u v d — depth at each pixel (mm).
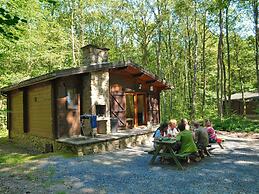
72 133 11164
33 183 6215
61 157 9125
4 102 19672
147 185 5891
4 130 19969
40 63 20062
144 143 12125
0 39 11070
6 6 8328
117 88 13188
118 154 9562
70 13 23734
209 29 24344
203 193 5293
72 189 5719
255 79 31031
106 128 11898
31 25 15664
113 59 31062
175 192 5395
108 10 26312
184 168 7324
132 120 14055
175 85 31344
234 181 6020
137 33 27250
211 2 18812
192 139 7773
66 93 11156
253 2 16812
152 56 31812
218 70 20781
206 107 24172
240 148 10172
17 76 17219
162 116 24094
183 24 26125
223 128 16203
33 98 12531
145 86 14727
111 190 5605
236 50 27734
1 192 5598
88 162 8320
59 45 20531
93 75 11648
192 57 29500
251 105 31219
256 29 18516
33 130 12578
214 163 7805
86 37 28984
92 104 11500
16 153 11008
